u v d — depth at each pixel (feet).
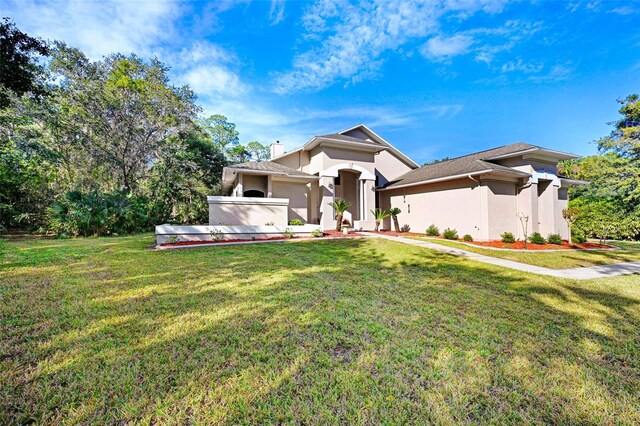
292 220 55.16
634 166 72.90
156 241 42.34
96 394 8.20
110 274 22.27
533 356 10.83
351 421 7.38
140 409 7.67
